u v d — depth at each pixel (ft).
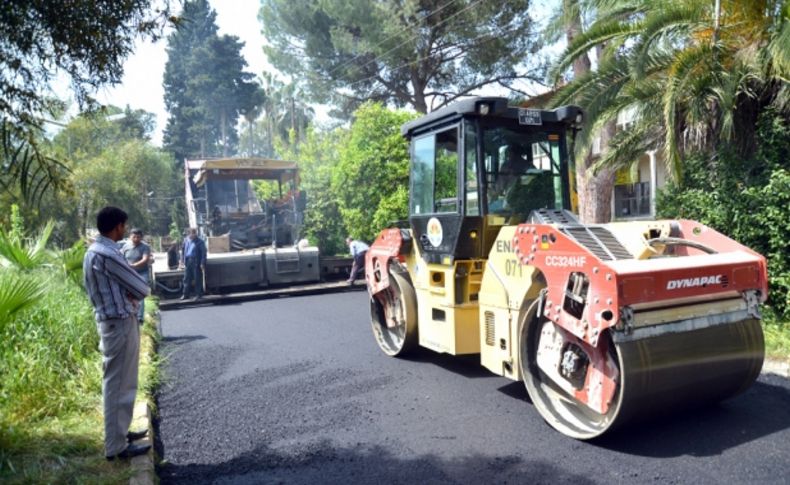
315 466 13.21
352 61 72.43
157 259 68.49
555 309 13.97
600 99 27.37
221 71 161.17
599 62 29.53
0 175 12.08
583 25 34.35
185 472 13.24
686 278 13.09
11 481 11.80
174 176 143.84
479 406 16.56
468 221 18.30
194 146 163.73
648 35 24.70
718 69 23.31
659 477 11.85
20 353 16.92
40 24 11.27
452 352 18.81
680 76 23.31
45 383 16.42
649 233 16.53
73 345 19.54
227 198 46.21
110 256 12.67
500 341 16.40
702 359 13.38
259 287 42.86
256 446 14.55
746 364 14.07
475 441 14.14
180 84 168.45
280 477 12.75
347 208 54.03
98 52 11.71
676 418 14.88
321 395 18.28
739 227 22.66
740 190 22.82
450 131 19.51
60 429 14.71
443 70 71.67
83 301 24.17
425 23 65.46
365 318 31.35
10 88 11.47
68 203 58.29
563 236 13.80
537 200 19.02
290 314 33.68
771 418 14.56
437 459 13.23
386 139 52.24
